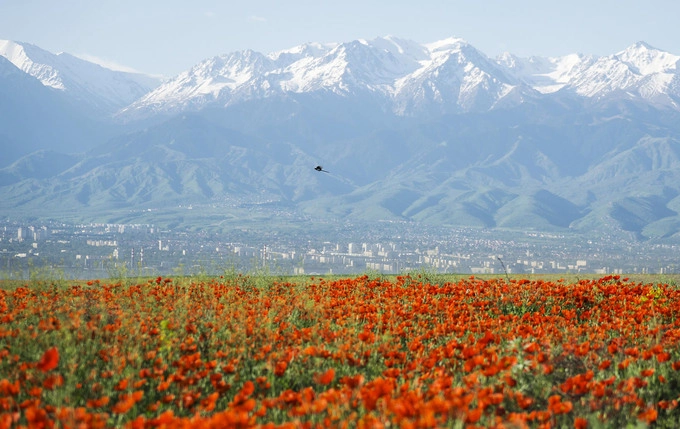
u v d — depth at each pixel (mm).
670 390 12922
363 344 14391
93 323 15477
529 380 12906
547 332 16719
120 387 11180
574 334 16609
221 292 22750
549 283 25047
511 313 22125
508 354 14133
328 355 13156
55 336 14539
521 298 23828
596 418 10688
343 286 24906
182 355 14539
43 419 9078
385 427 9312
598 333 16719
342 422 9547
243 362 14039
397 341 16297
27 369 12312
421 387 12289
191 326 15664
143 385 12695
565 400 11867
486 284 25438
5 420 9297
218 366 13203
